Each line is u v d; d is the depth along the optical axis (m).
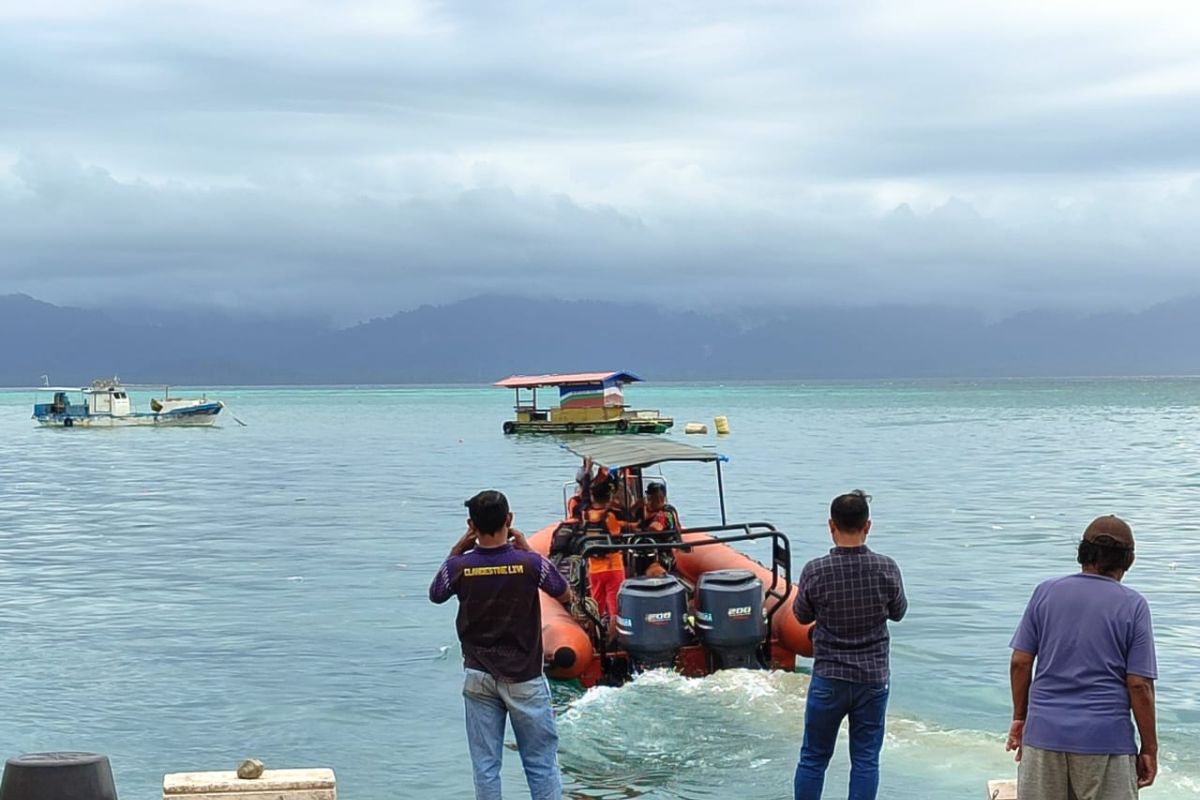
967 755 9.46
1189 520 25.25
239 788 6.33
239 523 26.69
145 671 13.13
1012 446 51.47
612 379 67.31
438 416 102.00
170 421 79.62
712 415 94.12
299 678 12.81
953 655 13.35
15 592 18.08
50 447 58.06
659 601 11.25
